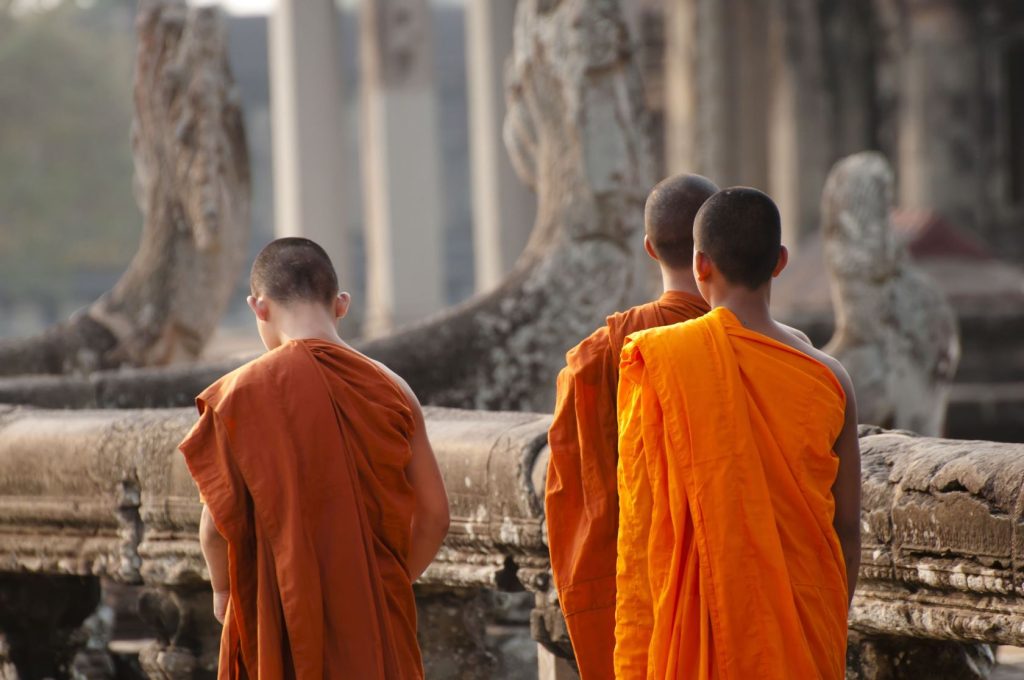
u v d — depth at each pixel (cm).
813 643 869
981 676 1053
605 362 997
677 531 877
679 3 6469
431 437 1221
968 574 918
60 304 15025
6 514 1448
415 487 1034
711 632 866
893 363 2081
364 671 970
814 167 6619
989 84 6366
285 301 1042
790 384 884
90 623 1616
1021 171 6388
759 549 861
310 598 962
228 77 2545
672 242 1012
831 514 887
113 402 1864
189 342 2523
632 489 901
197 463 985
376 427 999
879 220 2095
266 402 978
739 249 915
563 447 1010
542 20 1852
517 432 1170
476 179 5944
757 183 6353
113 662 1781
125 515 1351
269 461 970
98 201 14050
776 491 875
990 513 901
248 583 984
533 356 1812
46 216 13750
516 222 5725
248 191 2577
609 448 995
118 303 2489
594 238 1817
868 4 6650
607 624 994
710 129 6347
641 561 900
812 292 3928
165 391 1881
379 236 6944
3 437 1462
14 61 13738
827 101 6638
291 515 963
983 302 4034
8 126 13775
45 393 1839
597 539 991
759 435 877
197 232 2495
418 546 1038
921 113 6400
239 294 17625
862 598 992
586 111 1811
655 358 886
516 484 1139
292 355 996
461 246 18475
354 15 17725
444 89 18575
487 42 5788
